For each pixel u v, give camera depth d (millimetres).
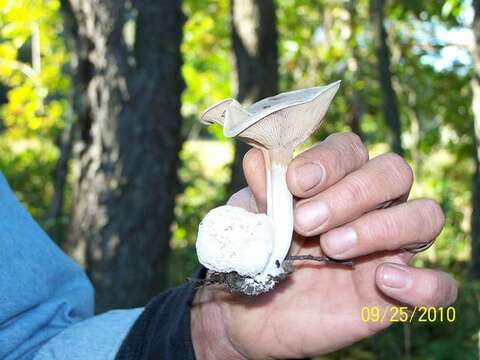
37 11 1646
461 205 2250
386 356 1100
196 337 332
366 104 2166
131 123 795
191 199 2064
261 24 1155
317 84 2062
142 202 802
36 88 1886
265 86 1168
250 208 328
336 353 1143
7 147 2141
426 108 2014
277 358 317
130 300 803
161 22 795
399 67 1959
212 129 2461
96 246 799
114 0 785
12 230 370
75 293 399
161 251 826
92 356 339
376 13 1245
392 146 1233
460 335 1098
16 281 349
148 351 323
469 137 1949
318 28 2186
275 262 283
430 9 1445
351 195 266
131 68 790
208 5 2066
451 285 281
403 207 273
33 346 354
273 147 282
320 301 311
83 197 811
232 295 323
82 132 813
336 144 280
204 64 2412
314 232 271
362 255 298
